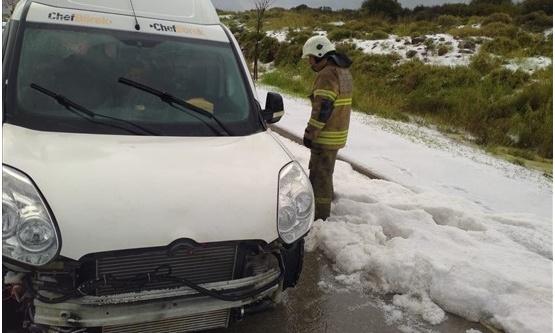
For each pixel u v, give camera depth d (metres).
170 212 2.70
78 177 2.73
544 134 10.39
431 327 3.69
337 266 4.43
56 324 2.55
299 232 3.12
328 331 3.54
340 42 24.48
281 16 36.12
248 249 2.94
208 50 4.03
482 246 4.76
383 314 3.80
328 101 4.76
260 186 3.05
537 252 4.88
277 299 3.16
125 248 2.58
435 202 5.83
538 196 6.63
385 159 7.91
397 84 16.78
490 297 3.83
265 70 23.70
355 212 5.36
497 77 15.18
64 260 2.54
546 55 18.47
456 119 12.30
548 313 3.67
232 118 3.74
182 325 2.82
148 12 4.05
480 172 7.61
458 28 24.95
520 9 31.03
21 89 3.32
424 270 4.14
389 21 32.56
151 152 3.11
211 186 2.91
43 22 3.66
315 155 5.08
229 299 2.80
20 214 2.57
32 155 2.86
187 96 3.70
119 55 3.68
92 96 3.43
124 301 2.61
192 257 2.80
